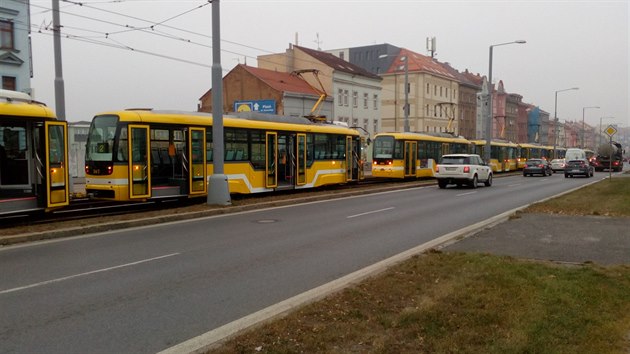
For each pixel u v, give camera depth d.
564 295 6.05
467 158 27.55
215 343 4.85
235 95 50.00
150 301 6.57
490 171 30.08
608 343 4.59
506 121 104.25
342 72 55.25
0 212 12.10
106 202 16.91
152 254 9.55
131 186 15.57
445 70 81.38
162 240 11.04
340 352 4.55
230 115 19.80
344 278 7.48
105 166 15.58
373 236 11.64
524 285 6.55
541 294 6.12
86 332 5.44
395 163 31.30
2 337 5.28
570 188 27.77
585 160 42.41
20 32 30.17
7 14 29.45
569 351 4.40
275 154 21.14
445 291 6.34
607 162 57.56
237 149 19.39
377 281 7.00
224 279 7.71
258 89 48.69
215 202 16.44
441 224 13.56
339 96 55.28
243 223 13.66
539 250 9.23
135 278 7.75
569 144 154.25
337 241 10.99
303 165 22.81
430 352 4.50
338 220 14.31
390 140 31.48
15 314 6.04
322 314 5.62
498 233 11.20
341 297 6.25
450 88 79.94
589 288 6.38
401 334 4.97
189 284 7.42
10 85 29.97
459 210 16.83
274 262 8.91
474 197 21.81
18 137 12.73
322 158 24.22
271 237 11.47
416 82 71.81
